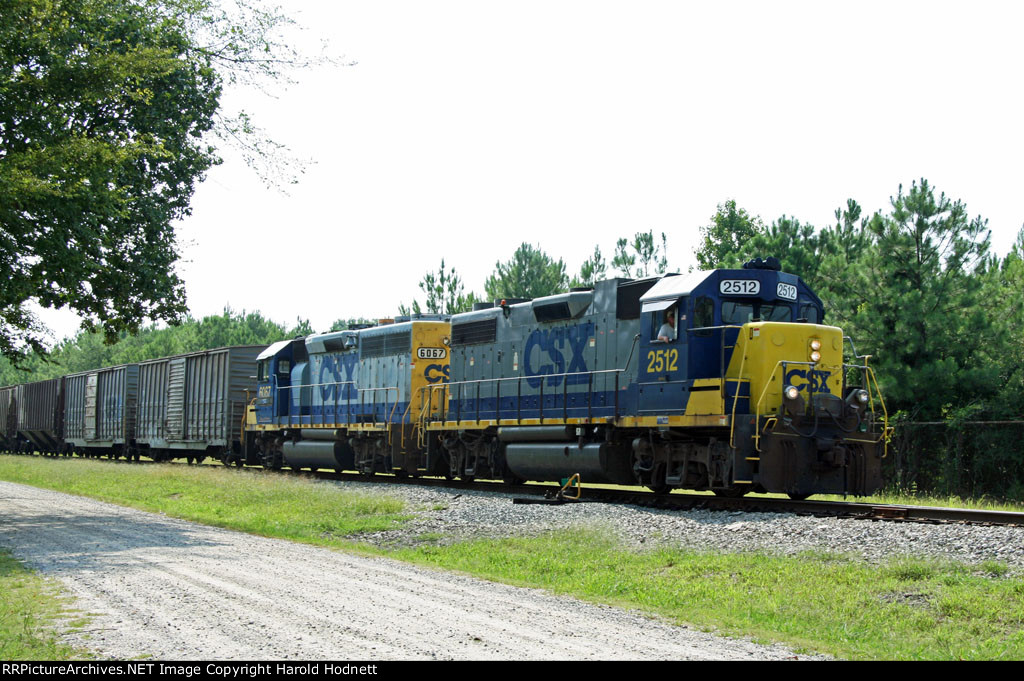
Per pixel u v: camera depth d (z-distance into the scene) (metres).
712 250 49.81
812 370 17.23
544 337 22.53
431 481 25.86
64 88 17.08
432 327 27.53
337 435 29.98
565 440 21.42
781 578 11.05
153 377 42.50
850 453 16.91
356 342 30.28
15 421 59.12
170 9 20.16
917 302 25.83
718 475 17.34
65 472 32.38
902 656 7.95
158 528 16.56
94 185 16.66
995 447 24.86
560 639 8.09
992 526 12.59
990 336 25.47
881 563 11.23
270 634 8.01
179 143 20.92
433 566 12.95
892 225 27.02
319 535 16.94
